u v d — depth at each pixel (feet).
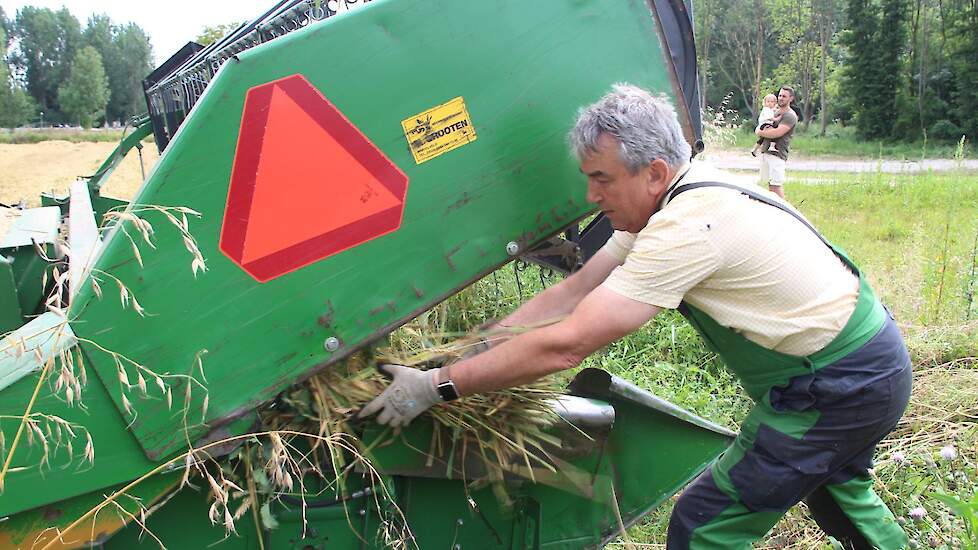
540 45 7.16
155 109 17.15
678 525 8.18
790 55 115.14
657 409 8.73
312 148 6.52
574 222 7.57
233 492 6.90
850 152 85.10
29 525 6.20
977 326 15.92
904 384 7.67
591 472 8.61
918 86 97.55
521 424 7.77
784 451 7.54
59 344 6.08
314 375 6.98
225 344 6.50
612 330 6.79
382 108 6.72
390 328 7.01
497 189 7.19
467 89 6.98
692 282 6.91
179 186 6.21
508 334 8.03
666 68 7.64
